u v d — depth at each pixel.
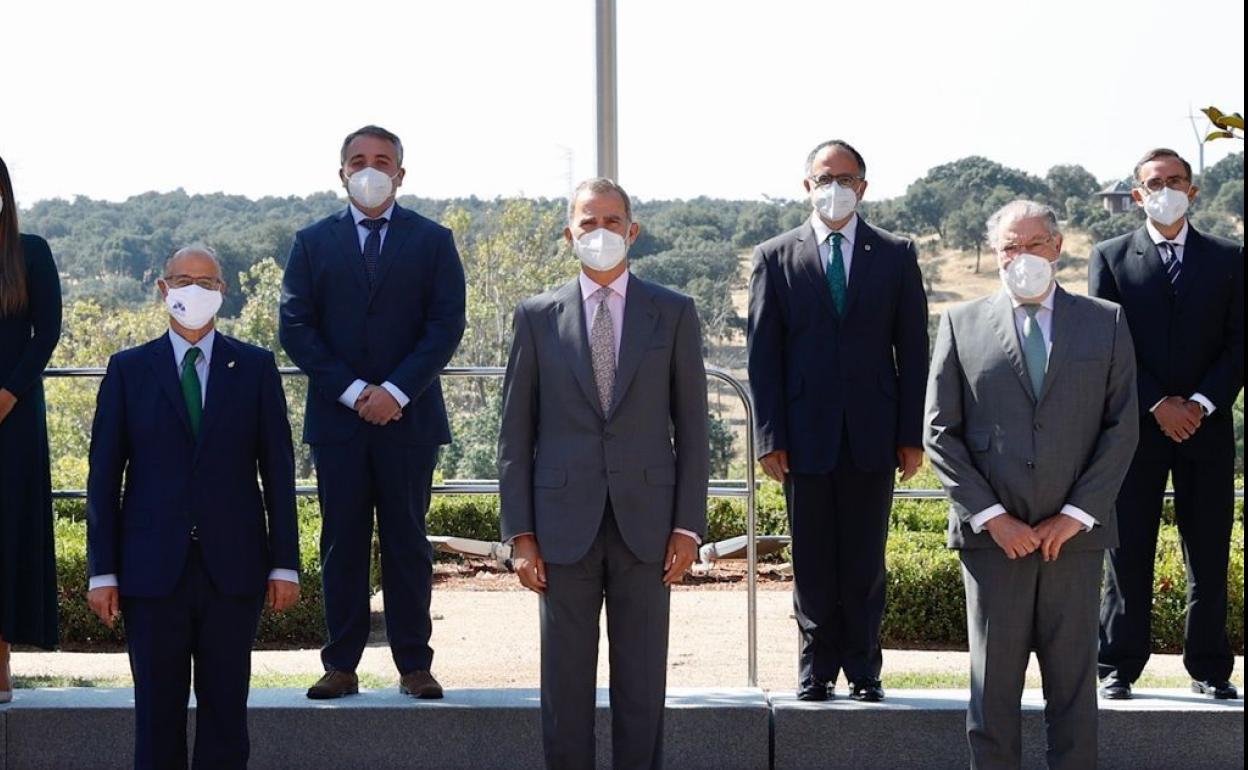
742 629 8.75
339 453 6.02
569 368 5.22
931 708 5.88
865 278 6.00
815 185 6.02
